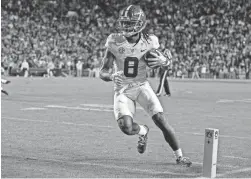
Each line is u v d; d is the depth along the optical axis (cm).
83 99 3994
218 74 9275
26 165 1527
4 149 1788
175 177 1395
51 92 4762
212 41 9825
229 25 10094
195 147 1928
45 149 1805
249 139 2131
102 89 5381
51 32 10106
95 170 1473
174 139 1577
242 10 10312
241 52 9412
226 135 2241
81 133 2202
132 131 1573
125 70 1588
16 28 9850
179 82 7700
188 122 2675
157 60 1581
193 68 9369
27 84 6156
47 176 1380
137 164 1577
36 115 2833
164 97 4450
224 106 3634
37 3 10700
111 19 10756
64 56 9394
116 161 1620
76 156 1692
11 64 8775
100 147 1870
